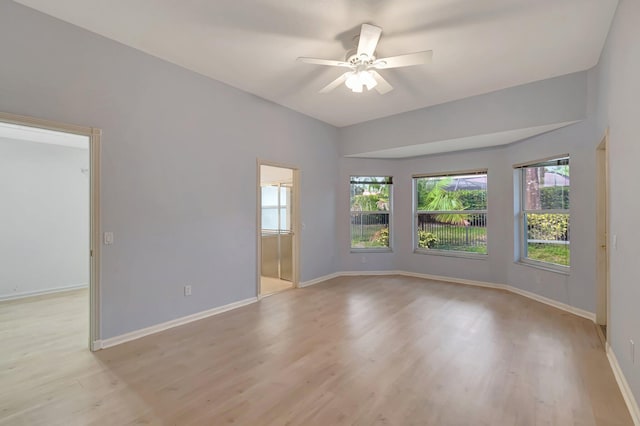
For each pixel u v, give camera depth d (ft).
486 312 12.36
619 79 7.54
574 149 12.03
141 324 10.14
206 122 12.03
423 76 11.82
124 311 9.73
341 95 13.91
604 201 11.02
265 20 8.46
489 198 16.35
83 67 8.90
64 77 8.57
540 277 13.79
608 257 8.70
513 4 7.75
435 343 9.53
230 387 7.20
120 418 6.14
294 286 16.48
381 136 17.08
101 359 8.56
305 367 8.11
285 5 7.84
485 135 13.71
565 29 8.77
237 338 9.98
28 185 15.39
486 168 16.43
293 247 16.60
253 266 13.91
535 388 7.13
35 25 8.11
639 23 6.10
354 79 9.42
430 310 12.64
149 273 10.35
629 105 6.75
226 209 12.80
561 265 13.29
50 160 16.06
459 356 8.68
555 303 13.03
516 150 15.01
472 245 17.24
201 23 8.63
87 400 6.72
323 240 18.03
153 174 10.44
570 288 12.36
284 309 12.89
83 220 17.08
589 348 9.15
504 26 8.65
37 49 8.13
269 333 10.36
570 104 11.66
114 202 9.51
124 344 9.52
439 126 14.88
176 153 11.09
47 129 8.32
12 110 7.79
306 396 6.84
